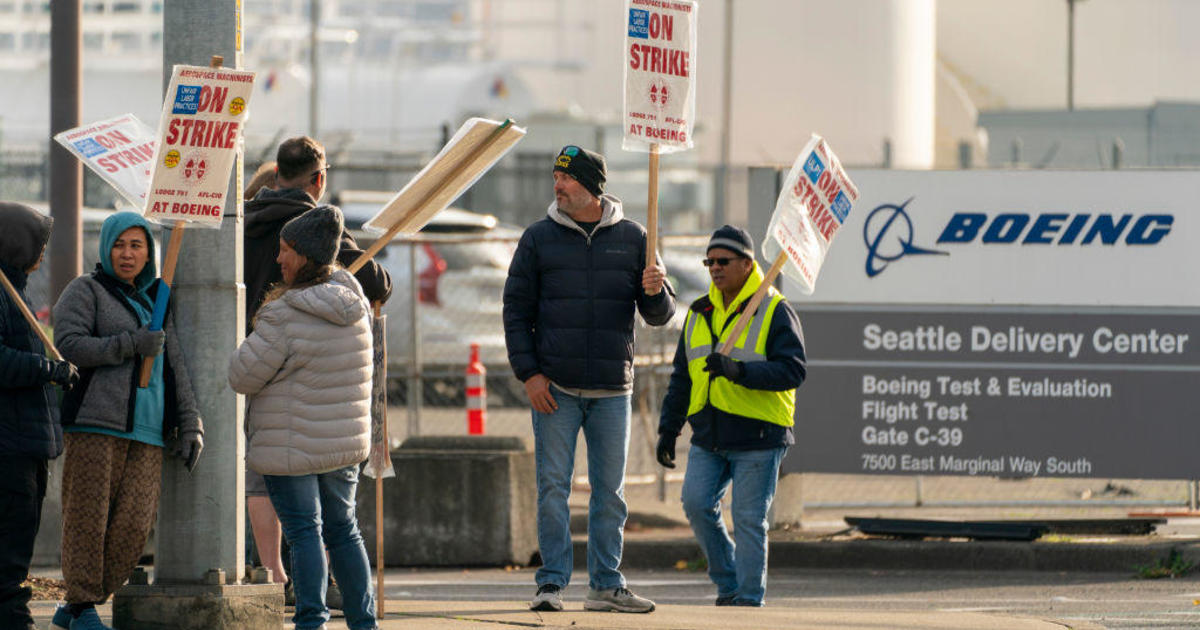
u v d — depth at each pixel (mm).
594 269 29484
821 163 29859
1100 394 45219
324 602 24312
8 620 24234
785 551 44781
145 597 24984
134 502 24875
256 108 175625
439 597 38500
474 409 58781
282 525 24297
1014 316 45375
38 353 24328
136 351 24281
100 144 24906
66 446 24703
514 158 138750
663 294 29594
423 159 119188
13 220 24281
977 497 54531
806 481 58062
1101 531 46062
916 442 45688
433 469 44906
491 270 76562
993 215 45406
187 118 23375
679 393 33156
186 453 24734
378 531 28750
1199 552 42844
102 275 24906
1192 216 44844
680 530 48375
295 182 30000
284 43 190250
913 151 193000
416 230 27641
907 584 41438
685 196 157125
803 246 29766
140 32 181625
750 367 31062
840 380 45875
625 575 43938
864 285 45812
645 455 62906
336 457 23781
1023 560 43812
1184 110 145250
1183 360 44938
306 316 23625
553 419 29734
